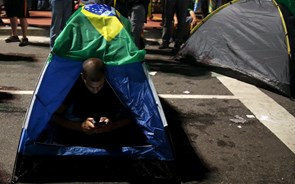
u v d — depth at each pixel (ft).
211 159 12.41
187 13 27.43
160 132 11.10
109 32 11.74
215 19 22.68
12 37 26.07
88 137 11.49
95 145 11.44
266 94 18.89
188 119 15.42
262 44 20.42
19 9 24.70
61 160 11.03
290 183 11.25
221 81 20.54
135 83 11.30
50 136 11.30
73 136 11.47
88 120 11.12
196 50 23.24
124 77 11.21
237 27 21.66
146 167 11.16
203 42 23.03
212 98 17.90
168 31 26.35
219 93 18.66
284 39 19.47
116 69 11.16
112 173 11.18
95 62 10.45
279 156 12.82
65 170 11.07
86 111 11.59
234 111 16.49
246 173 11.68
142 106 11.24
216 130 14.56
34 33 28.60
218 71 21.89
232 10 22.06
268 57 19.97
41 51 24.48
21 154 10.68
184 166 11.91
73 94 11.46
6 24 29.53
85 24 11.80
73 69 11.01
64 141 11.43
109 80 11.11
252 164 12.22
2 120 14.23
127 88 11.21
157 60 23.90
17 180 10.55
